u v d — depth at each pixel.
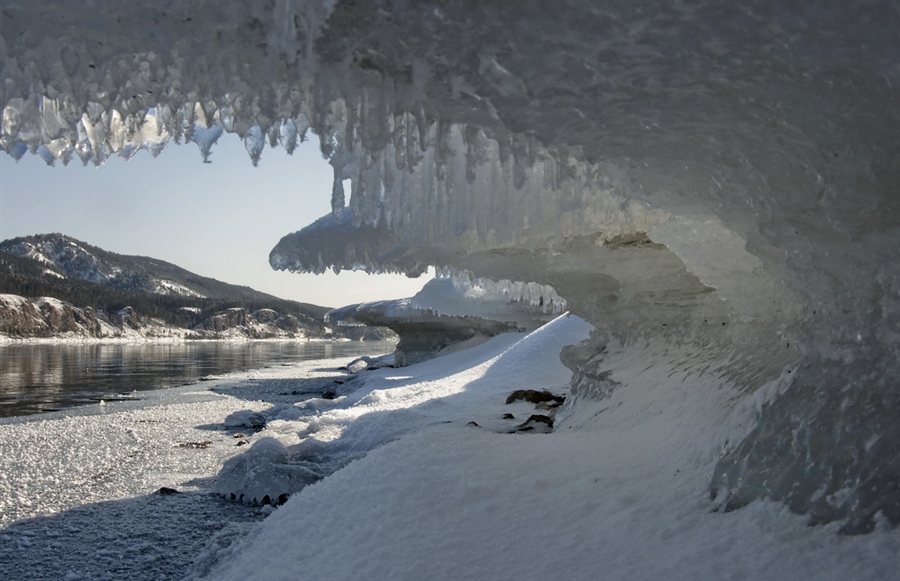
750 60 2.49
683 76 2.58
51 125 2.63
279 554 4.80
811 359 3.75
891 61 2.38
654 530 3.62
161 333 126.50
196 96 2.62
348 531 4.70
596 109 2.79
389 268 5.86
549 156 3.43
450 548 3.97
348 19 2.35
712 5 2.24
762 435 3.76
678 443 4.98
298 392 23.91
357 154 3.43
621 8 2.25
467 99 2.73
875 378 3.33
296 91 2.71
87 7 2.19
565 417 8.66
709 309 6.98
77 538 6.68
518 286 9.62
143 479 9.24
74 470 9.88
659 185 3.67
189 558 6.05
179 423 15.12
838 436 3.34
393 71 2.62
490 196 4.01
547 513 4.25
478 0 2.27
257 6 2.24
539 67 2.54
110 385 27.11
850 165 2.85
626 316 8.55
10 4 2.16
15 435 13.23
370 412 12.34
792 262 3.61
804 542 3.07
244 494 7.97
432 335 28.33
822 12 2.25
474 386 14.02
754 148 3.04
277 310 168.88
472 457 5.79
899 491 3.05
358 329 157.62
